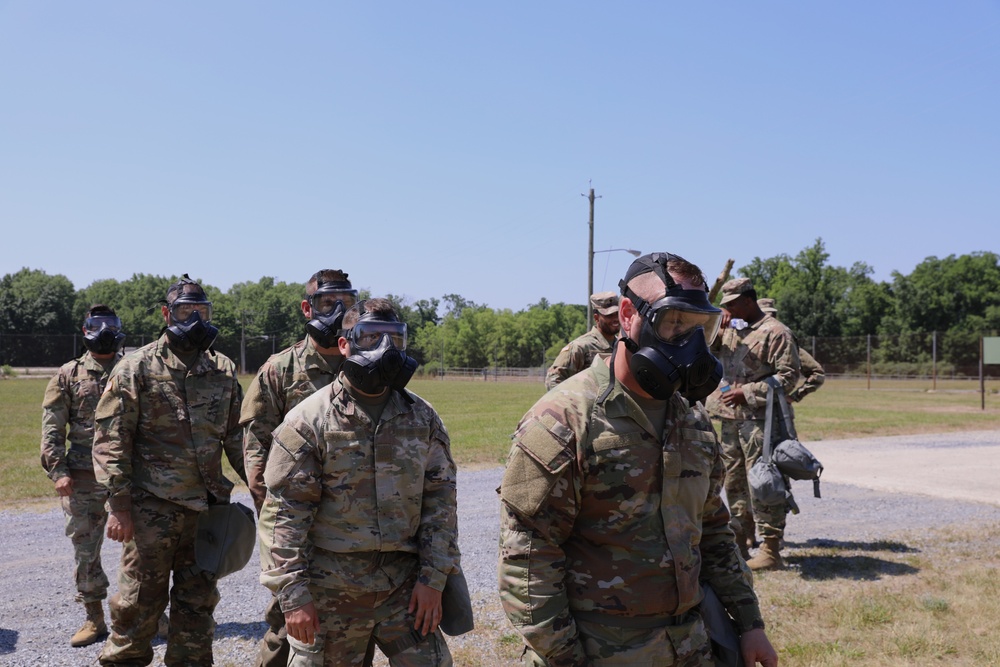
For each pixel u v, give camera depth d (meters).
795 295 86.69
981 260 84.50
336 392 3.31
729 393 7.08
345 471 3.22
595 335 6.79
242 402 4.62
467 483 11.94
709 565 2.73
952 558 7.48
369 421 3.28
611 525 2.44
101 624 5.47
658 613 2.46
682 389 2.46
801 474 6.79
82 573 5.41
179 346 4.54
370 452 3.26
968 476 12.83
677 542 2.47
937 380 52.44
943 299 83.50
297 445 3.18
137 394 4.42
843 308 87.00
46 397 5.71
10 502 10.44
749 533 7.26
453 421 22.33
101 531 5.55
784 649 5.12
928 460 14.74
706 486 2.58
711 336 2.54
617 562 2.44
